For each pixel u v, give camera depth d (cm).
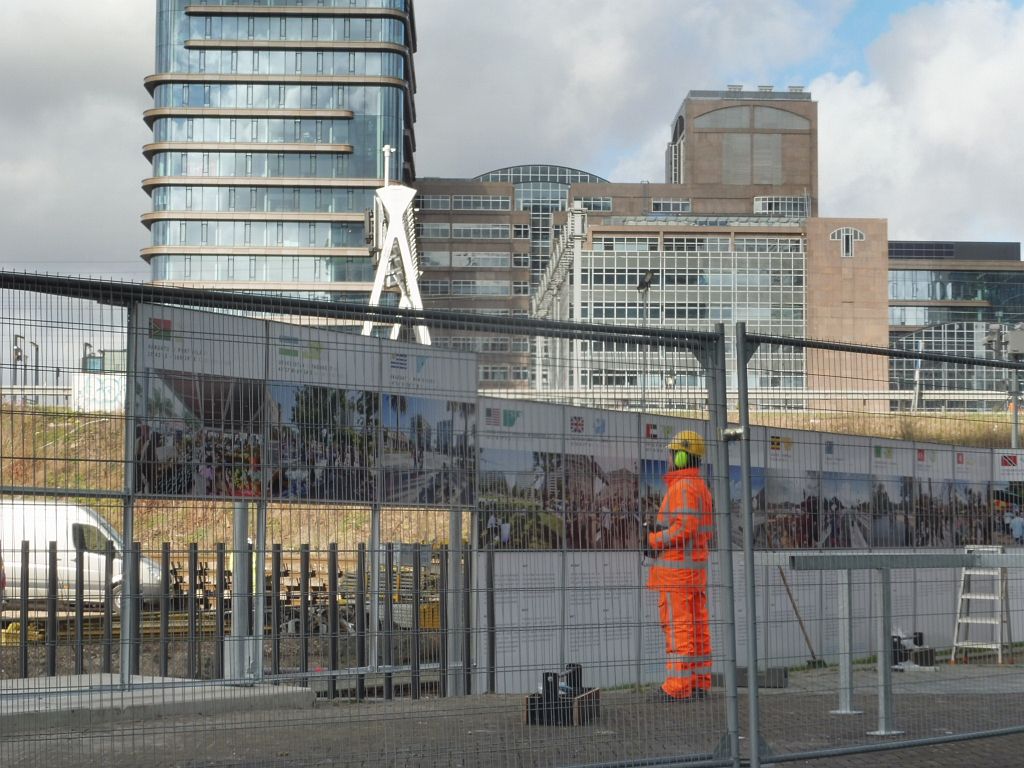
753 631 798
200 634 868
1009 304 17188
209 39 12000
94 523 764
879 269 11931
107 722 741
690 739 790
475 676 779
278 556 884
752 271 11806
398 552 845
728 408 962
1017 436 1143
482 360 795
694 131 16738
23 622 782
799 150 16750
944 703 956
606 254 11606
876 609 1009
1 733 728
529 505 792
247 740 742
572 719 770
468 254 15088
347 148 11938
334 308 742
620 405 812
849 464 1025
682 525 812
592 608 794
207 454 748
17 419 696
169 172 11975
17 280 688
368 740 742
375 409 784
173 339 740
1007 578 1083
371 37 12100
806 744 846
